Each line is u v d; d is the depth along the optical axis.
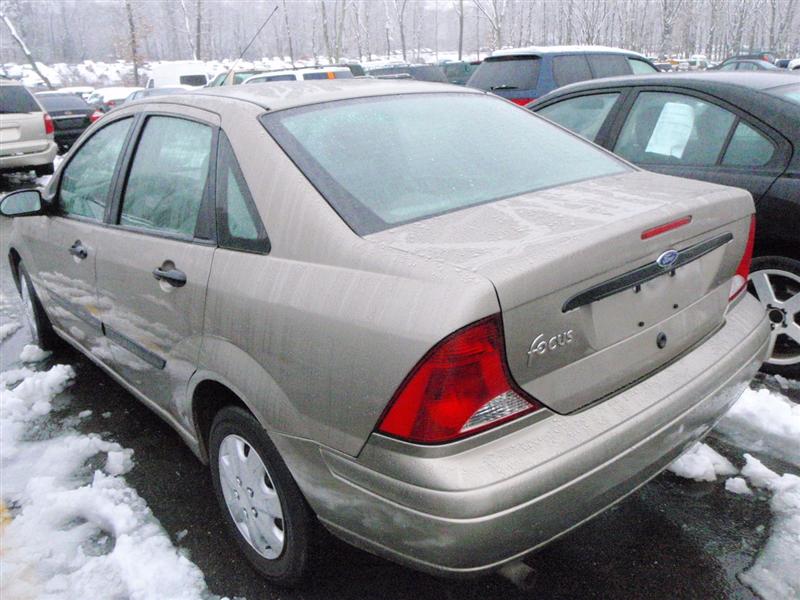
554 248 1.90
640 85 4.36
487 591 2.45
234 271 2.33
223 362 2.37
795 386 3.67
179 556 2.65
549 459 1.84
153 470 3.25
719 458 3.10
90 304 3.42
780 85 3.86
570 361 1.95
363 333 1.89
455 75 21.31
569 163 2.75
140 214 3.00
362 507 1.95
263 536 2.46
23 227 4.27
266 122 2.48
